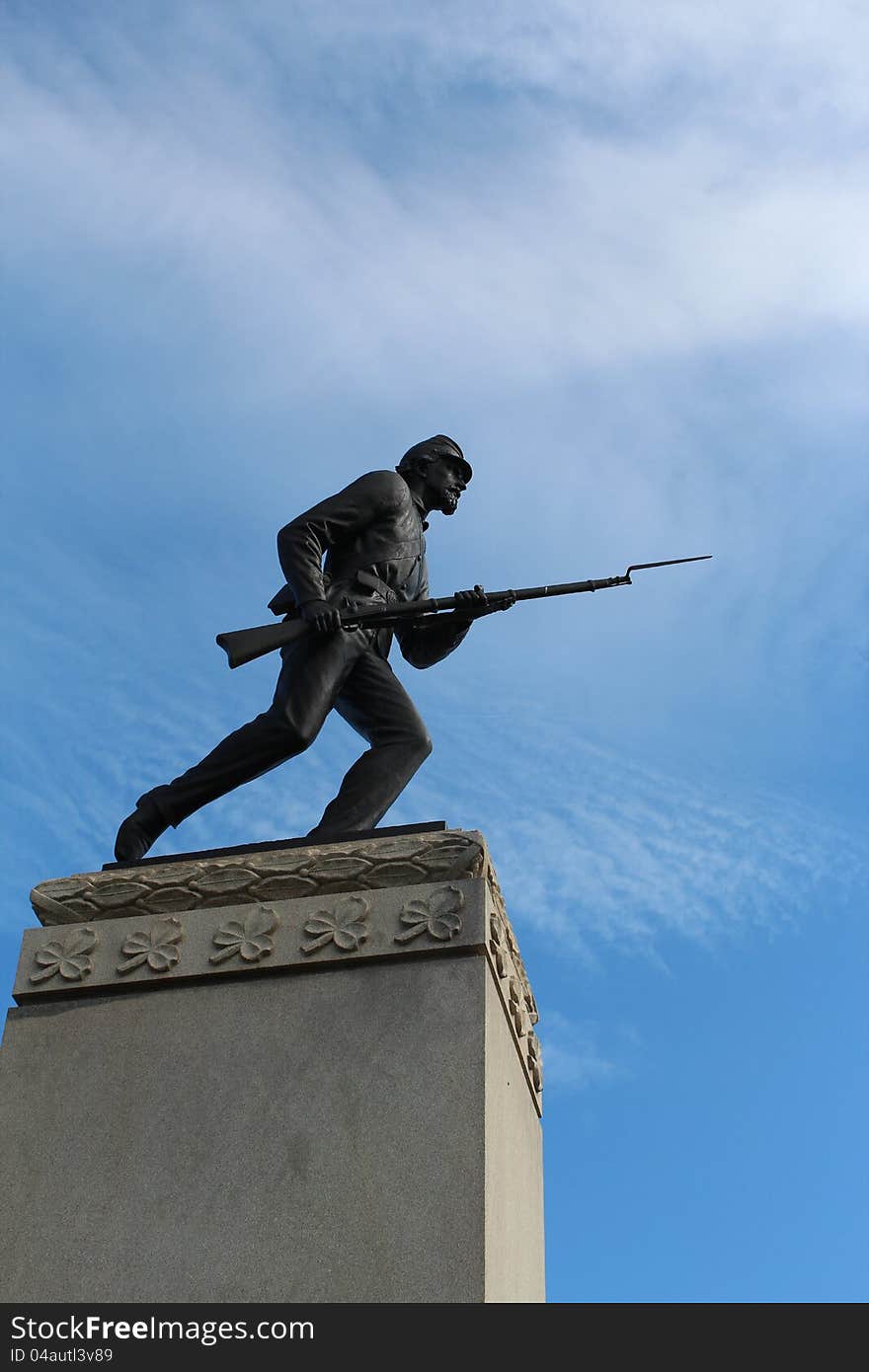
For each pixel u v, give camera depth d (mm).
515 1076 6445
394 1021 5906
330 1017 5961
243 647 7230
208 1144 5770
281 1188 5625
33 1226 5699
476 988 5938
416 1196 5523
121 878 6430
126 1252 5590
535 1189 6684
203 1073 5930
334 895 6227
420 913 6098
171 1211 5652
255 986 6090
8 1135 5914
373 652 7652
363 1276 5406
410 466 8219
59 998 6219
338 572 7695
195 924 6262
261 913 6227
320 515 7613
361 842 6398
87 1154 5828
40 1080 6027
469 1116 5656
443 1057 5797
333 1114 5746
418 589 7926
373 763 7305
